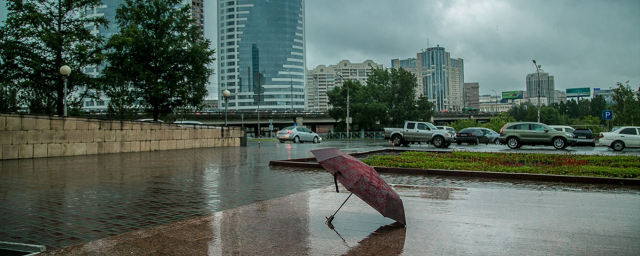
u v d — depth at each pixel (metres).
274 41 160.12
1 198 7.51
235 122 68.12
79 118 19.06
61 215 6.14
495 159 15.38
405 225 5.23
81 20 29.58
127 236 4.73
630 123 41.97
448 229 5.08
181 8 33.38
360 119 65.62
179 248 4.26
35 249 4.30
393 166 12.84
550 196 7.48
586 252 4.14
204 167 13.41
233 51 159.62
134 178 10.52
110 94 32.56
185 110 34.19
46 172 11.74
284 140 39.59
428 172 11.57
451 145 33.25
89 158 17.22
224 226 5.21
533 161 15.01
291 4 163.62
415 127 29.59
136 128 22.03
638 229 5.07
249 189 8.84
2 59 27.12
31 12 26.75
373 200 4.86
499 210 6.23
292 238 4.66
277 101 159.38
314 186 9.34
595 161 14.35
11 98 29.77
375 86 69.56
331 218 5.37
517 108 102.06
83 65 29.45
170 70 31.72
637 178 9.74
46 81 28.45
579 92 150.75
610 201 6.99
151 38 30.92
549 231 4.98
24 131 16.89
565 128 32.00
